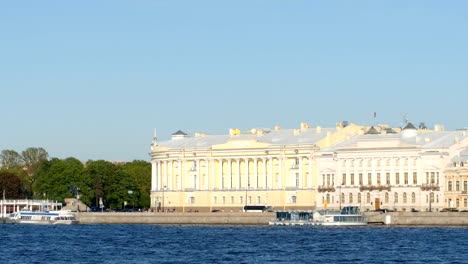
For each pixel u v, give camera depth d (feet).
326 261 556.51
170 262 558.56
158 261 564.30
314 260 561.43
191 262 557.74
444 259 560.20
